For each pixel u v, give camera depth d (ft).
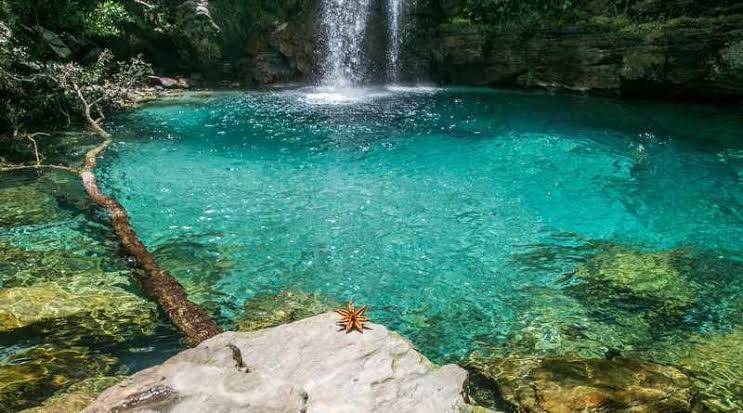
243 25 58.59
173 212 25.68
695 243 22.43
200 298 18.40
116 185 29.12
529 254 21.70
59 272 19.67
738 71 41.60
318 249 22.15
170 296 17.89
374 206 26.53
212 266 20.66
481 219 25.04
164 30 54.90
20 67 41.27
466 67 54.85
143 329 16.35
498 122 41.04
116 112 44.98
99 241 22.38
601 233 23.50
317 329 13.53
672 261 20.86
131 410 10.69
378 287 19.31
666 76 44.96
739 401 13.33
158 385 11.30
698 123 39.52
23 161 32.71
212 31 56.13
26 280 19.02
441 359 15.43
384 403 11.13
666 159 32.50
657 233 23.41
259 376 11.62
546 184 29.25
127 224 23.43
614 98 47.93
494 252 21.89
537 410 12.84
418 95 51.47
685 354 15.37
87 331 16.10
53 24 47.96
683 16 44.09
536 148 34.94
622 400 13.05
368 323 13.83
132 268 20.13
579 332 16.57
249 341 13.12
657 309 17.76
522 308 17.95
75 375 14.07
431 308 18.03
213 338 13.30
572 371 14.28
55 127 40.04
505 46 51.83
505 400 13.37
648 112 42.96
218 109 45.88
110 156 33.88
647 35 44.78
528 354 15.52
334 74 58.29
